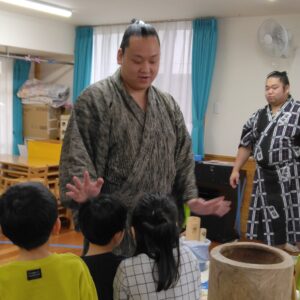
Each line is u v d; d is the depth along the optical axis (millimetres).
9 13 4914
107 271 1434
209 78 4680
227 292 1264
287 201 3143
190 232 2395
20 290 1133
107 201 1445
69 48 5645
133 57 1453
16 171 4676
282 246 3244
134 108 1520
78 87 5641
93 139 1505
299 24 4262
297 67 4289
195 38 4695
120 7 4379
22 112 5969
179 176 1703
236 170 3426
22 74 5938
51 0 4211
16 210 1149
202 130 4781
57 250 3857
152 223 1354
